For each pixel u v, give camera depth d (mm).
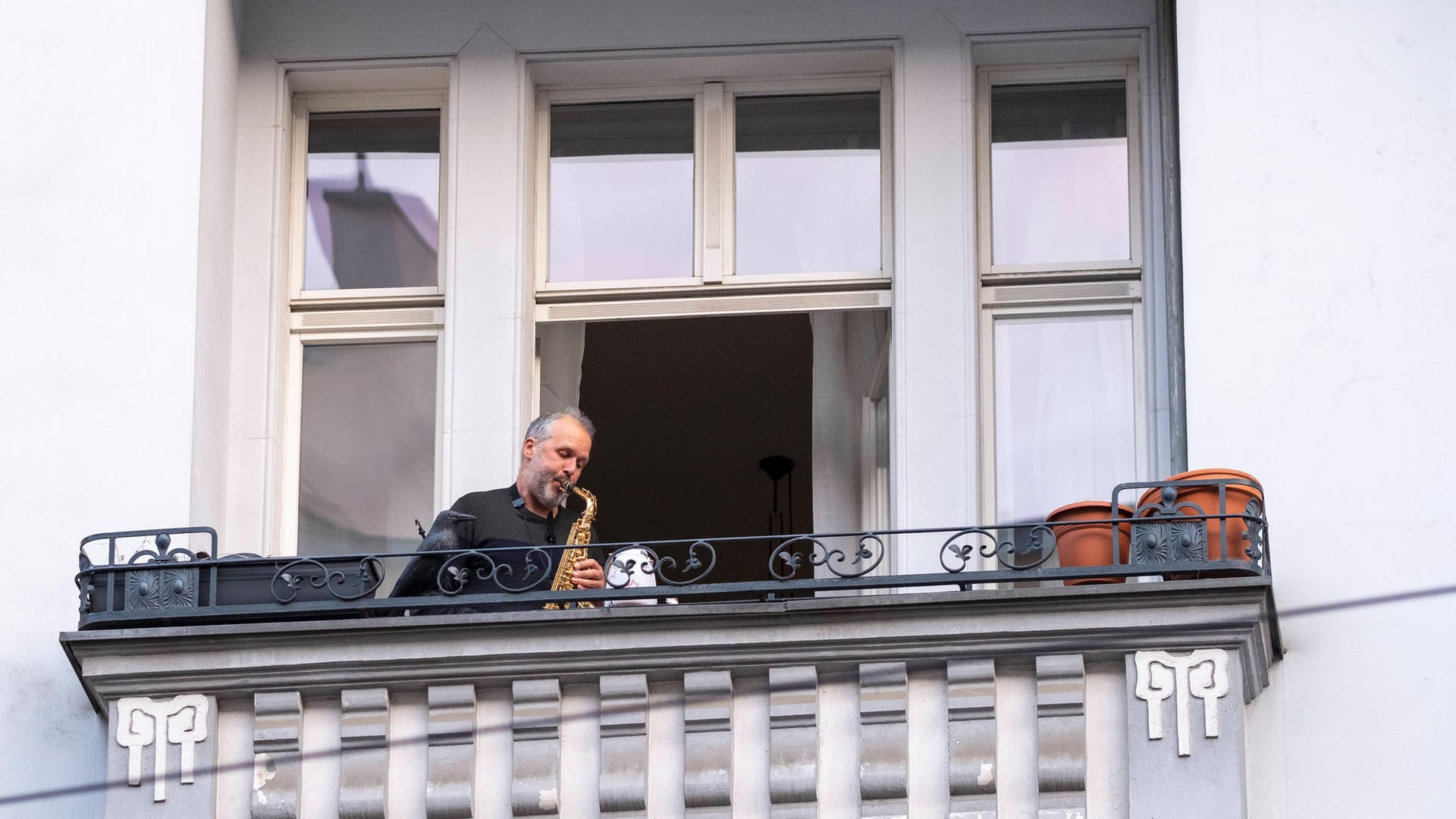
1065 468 42969
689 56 44656
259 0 45125
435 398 44062
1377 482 38219
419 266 44844
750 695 36656
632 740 36500
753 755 36406
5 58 41688
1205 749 35625
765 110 45406
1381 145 39688
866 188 44875
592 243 44969
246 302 43625
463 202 44062
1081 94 44938
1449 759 37000
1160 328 43000
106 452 39969
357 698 36844
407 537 43438
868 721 36312
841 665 36531
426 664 36688
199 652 37000
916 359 42625
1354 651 37562
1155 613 35969
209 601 37344
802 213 44844
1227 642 35875
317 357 44375
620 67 44906
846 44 44344
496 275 43688
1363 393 38625
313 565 37500
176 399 40312
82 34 41906
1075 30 44031
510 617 36438
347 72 44938
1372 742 37219
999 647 36156
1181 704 35781
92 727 38469
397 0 45094
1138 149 44344
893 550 41938
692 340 58938
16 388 40156
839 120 45250
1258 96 40156
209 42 42469
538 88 45406
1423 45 40031
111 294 40719
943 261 43094
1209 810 35375
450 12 45000
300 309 44438
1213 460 38719
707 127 45094
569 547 37188
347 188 45281
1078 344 43625
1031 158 44656
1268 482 38438
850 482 43594
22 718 38500
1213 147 40031
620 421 64062
